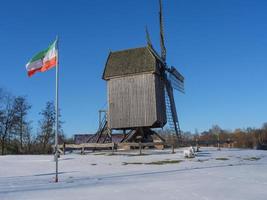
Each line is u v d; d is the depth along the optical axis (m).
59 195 16.70
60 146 40.28
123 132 45.91
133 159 33.09
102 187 18.67
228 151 41.34
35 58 25.30
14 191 17.97
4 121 73.94
